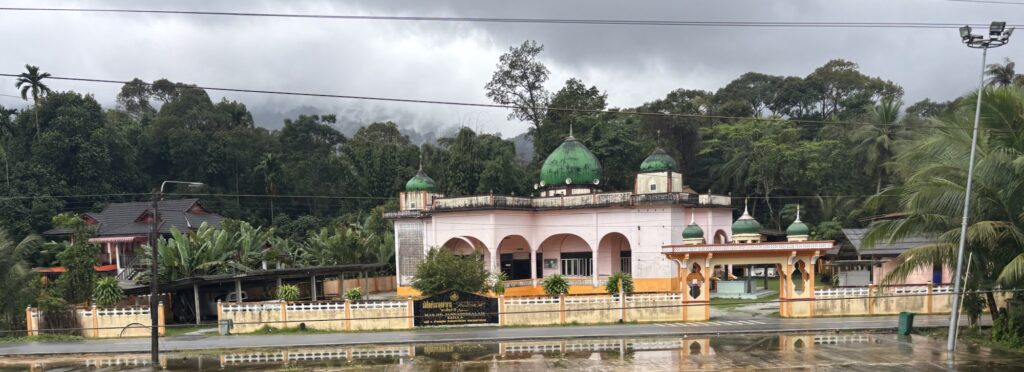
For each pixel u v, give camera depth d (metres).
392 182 72.50
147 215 55.81
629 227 43.78
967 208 22.55
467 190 64.19
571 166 48.69
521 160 79.06
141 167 70.19
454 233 46.44
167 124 71.44
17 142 61.59
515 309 33.75
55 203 58.00
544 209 46.44
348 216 67.25
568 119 66.00
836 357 23.56
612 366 23.00
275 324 33.62
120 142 65.25
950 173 24.45
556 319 33.81
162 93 94.88
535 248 46.75
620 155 63.75
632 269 43.56
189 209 58.94
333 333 32.72
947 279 38.62
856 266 43.59
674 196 42.47
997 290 24.08
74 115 61.91
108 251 55.47
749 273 49.25
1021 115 23.20
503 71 68.94
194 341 30.98
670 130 70.44
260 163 72.50
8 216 54.81
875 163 55.72
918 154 26.14
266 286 44.97
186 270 38.72
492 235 44.66
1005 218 23.98
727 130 65.19
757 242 36.00
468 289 36.22
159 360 26.50
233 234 47.50
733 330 30.08
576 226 45.69
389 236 56.69
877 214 50.72
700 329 30.69
